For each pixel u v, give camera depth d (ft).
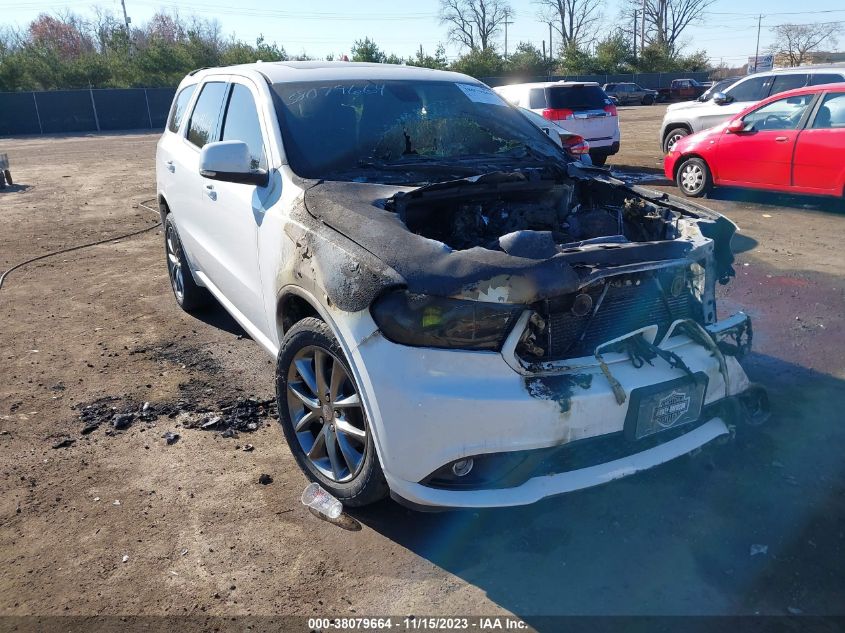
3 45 140.97
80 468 11.28
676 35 245.45
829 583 8.37
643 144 58.29
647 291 9.32
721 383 9.43
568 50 188.34
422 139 12.74
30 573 8.91
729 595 8.23
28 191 42.60
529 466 8.29
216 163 11.06
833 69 35.83
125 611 8.27
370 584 8.63
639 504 9.97
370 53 149.07
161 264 23.77
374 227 9.08
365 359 8.45
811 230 25.96
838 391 13.28
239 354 15.74
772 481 10.39
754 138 30.25
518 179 11.31
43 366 15.30
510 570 8.79
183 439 12.11
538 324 8.32
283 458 11.47
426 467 8.20
